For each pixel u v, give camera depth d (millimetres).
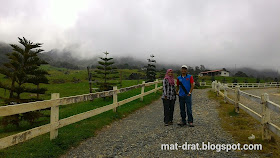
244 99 14633
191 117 6809
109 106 8070
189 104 6805
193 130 6348
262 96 5117
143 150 4887
